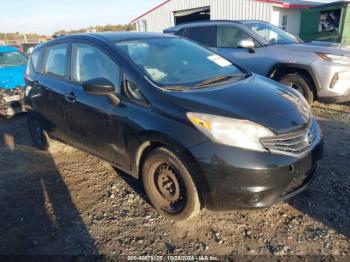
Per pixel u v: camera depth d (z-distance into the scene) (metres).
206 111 2.68
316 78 5.84
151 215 3.18
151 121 2.90
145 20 23.56
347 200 3.22
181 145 2.68
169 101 2.88
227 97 2.92
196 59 3.78
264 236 2.80
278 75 6.48
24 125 6.50
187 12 20.88
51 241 2.87
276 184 2.57
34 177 4.10
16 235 2.96
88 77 3.71
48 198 3.57
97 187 3.78
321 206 3.15
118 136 3.28
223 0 18.17
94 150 3.76
